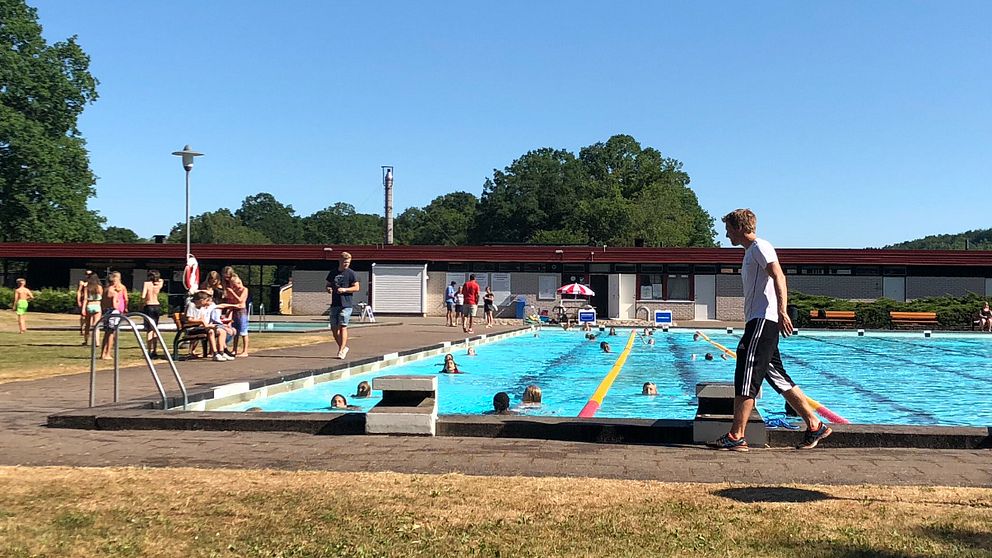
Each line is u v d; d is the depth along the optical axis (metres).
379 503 4.21
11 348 15.52
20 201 44.47
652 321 37.19
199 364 12.88
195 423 6.73
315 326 28.86
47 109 47.44
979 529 3.71
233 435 6.48
